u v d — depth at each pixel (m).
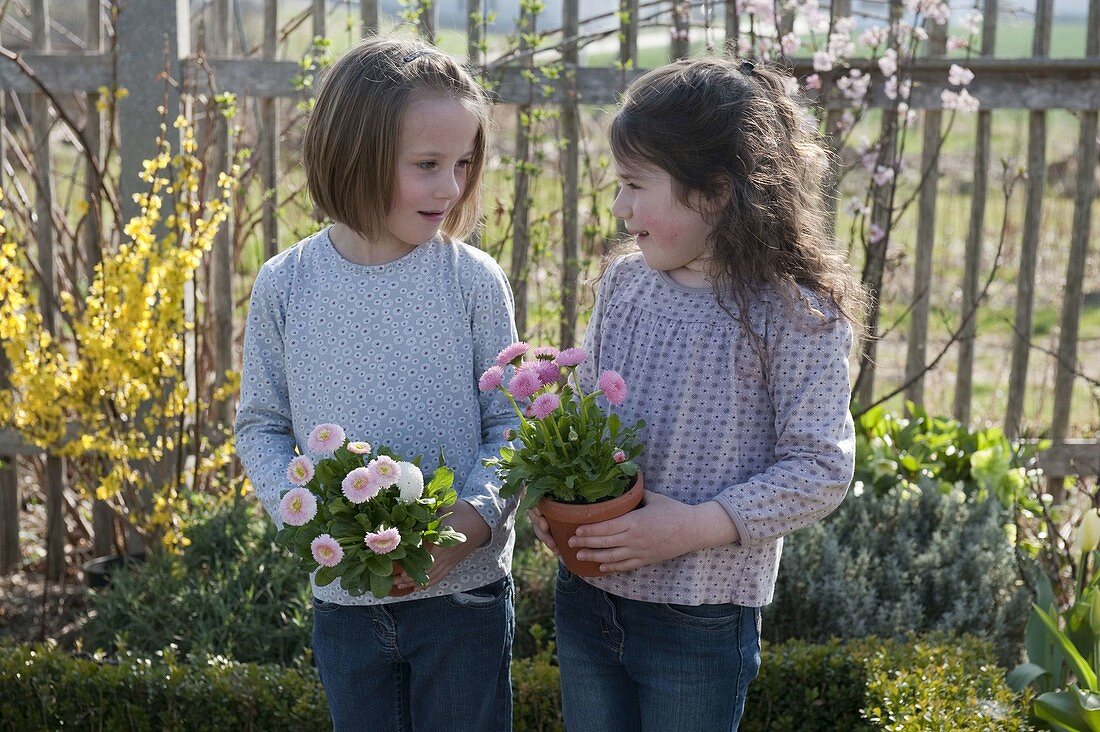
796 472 1.66
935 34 3.83
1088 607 2.42
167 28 3.58
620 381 1.67
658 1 3.79
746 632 1.80
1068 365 4.00
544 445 1.69
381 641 1.87
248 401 1.94
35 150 3.71
